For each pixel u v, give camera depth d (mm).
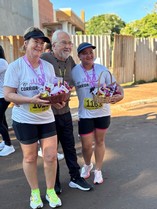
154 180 4324
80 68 4008
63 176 4547
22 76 3307
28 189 4191
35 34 3234
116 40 12859
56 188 3955
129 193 3961
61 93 3197
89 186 4047
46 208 3645
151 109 9148
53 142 3533
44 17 19984
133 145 5871
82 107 4039
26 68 3318
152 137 6344
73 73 4031
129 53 13703
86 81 3945
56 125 3877
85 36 12266
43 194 4012
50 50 4086
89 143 4137
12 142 6203
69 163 4078
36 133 3459
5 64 5078
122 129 7031
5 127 5492
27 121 3373
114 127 7234
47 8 20750
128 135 6535
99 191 4039
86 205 3697
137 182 4273
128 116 8344
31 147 3461
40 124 3434
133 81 14273
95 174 4281
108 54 12867
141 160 5090
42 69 3412
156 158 5160
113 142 6082
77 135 6590
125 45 13406
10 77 3289
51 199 3660
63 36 3711
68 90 3316
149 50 14680
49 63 3570
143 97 10609
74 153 4078
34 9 17828
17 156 5438
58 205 3656
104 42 12719
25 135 3410
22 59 3357
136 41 13969
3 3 13477
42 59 3645
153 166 4824
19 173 4727
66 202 3777
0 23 13156
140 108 9344
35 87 3328
